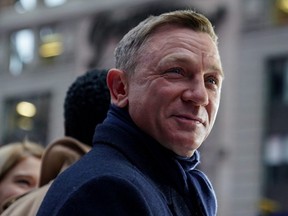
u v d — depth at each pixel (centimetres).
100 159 206
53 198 201
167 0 2473
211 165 2302
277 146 2245
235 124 2319
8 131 2883
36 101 2852
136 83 215
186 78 213
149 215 195
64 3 2802
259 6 2373
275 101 2288
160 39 214
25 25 2927
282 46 2319
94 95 286
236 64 2364
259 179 2230
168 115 210
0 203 341
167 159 212
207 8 2430
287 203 2175
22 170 344
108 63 2595
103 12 2647
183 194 214
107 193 192
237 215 2227
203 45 215
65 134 299
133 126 215
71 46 2756
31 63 2892
